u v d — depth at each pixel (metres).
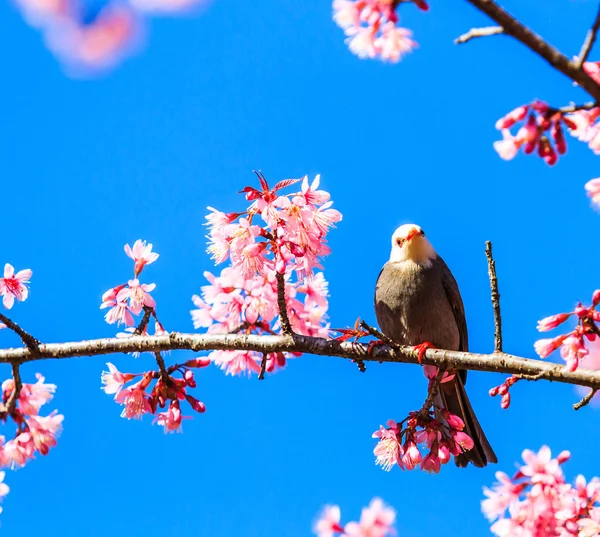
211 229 10.29
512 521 9.52
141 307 10.72
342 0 7.65
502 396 9.06
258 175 9.95
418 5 6.64
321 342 10.25
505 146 6.85
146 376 10.61
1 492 10.17
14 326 10.07
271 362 11.34
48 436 10.21
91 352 10.29
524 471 9.64
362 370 10.31
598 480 9.70
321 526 8.99
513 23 5.90
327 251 10.05
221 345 10.23
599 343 9.47
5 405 10.21
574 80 5.97
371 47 7.67
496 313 9.64
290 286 11.02
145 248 10.87
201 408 10.57
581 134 8.31
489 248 9.62
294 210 9.88
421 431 10.29
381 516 8.86
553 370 9.02
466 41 6.04
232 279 10.83
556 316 8.78
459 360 9.83
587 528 9.20
